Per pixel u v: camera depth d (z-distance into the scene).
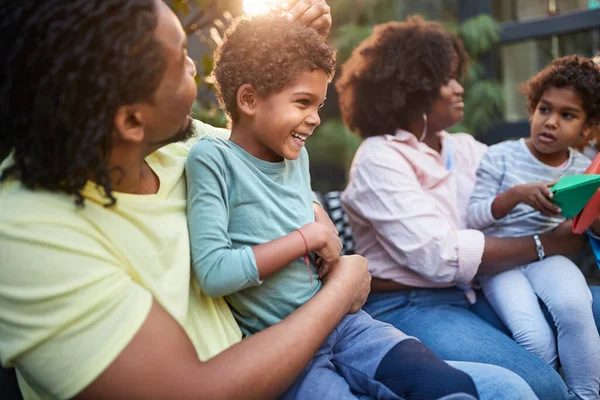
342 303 1.04
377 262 1.74
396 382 0.98
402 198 1.65
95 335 0.78
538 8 3.23
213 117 2.34
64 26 0.77
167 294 0.88
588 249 2.84
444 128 1.88
